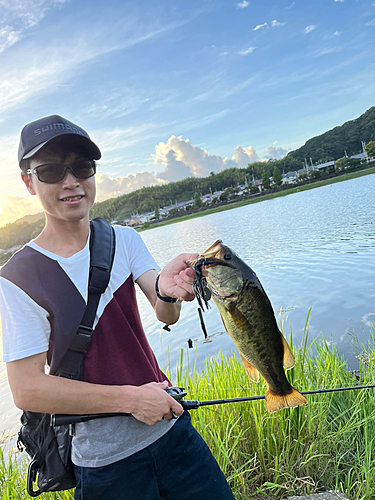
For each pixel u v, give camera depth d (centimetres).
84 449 166
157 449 171
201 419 331
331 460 310
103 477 163
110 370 169
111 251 184
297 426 333
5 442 519
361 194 4316
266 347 182
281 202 7100
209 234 3847
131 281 190
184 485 174
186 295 165
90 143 173
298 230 2478
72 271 168
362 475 287
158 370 202
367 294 895
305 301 944
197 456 178
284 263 1491
